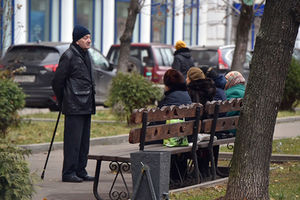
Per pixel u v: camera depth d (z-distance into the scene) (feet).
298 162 60.23
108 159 42.83
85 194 46.88
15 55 100.99
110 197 43.98
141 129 42.47
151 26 189.16
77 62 52.11
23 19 147.74
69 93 51.80
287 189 47.55
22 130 79.82
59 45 102.47
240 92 57.26
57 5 162.30
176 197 44.04
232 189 40.09
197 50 126.82
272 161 61.36
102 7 173.99
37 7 157.79
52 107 107.45
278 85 39.24
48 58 100.53
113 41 176.55
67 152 51.83
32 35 156.46
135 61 134.21
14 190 31.96
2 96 71.72
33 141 71.97
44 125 85.25
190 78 54.19
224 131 54.80
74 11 167.32
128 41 104.88
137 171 37.78
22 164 32.83
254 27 220.23
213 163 50.85
